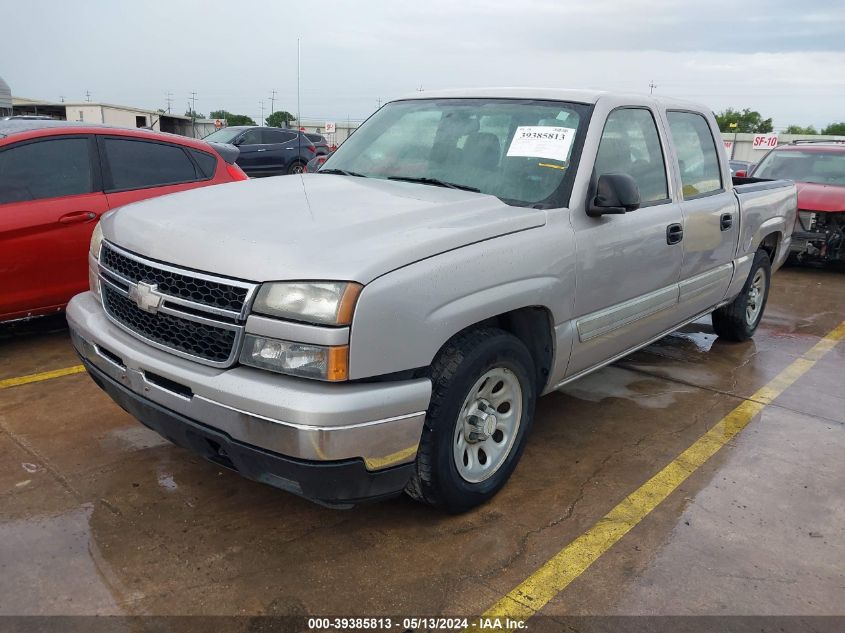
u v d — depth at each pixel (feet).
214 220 9.23
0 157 15.62
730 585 8.84
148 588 8.31
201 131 155.43
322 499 8.27
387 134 13.42
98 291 10.37
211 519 9.78
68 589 8.24
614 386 15.70
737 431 13.48
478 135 12.18
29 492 10.27
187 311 8.52
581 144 11.32
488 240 9.44
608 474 11.56
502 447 10.50
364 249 8.26
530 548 9.41
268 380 7.91
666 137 13.65
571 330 11.07
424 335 8.39
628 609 8.32
